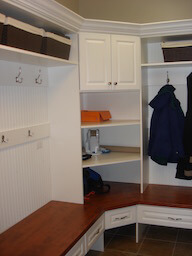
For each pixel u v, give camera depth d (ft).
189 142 9.20
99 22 8.16
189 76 9.17
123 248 9.05
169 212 8.86
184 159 9.52
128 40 8.82
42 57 6.58
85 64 8.40
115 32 8.59
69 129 8.68
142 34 8.92
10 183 7.18
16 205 7.44
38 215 7.98
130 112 10.41
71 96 8.55
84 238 7.26
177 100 9.61
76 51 8.31
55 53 7.39
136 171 10.63
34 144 8.17
